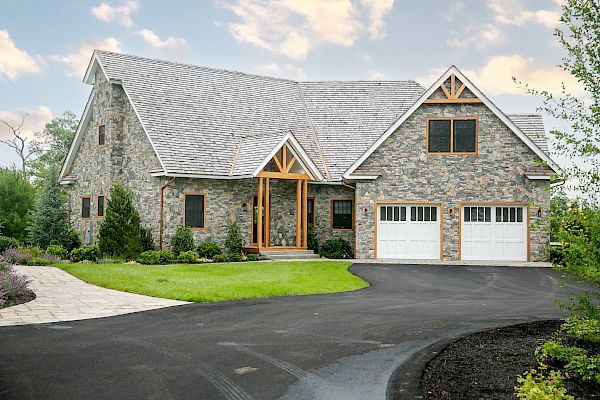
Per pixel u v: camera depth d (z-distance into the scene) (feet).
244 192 84.28
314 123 98.07
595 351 26.32
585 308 27.89
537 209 78.43
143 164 82.89
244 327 32.89
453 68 80.43
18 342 28.66
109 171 86.89
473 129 80.43
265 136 84.48
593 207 23.41
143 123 81.66
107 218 73.82
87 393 20.59
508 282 58.18
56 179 90.68
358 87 103.45
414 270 67.92
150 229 80.07
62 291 46.88
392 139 82.33
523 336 30.07
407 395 20.48
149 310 38.55
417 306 41.57
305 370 23.81
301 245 87.30
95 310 38.34
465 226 80.53
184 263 72.84
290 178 81.87
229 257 77.05
